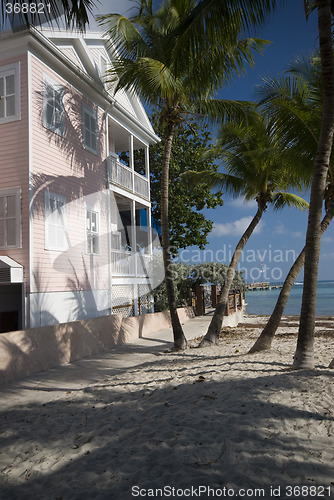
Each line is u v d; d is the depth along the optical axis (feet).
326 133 21.43
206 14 24.09
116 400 19.39
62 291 40.42
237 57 34.96
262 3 23.04
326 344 33.71
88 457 13.25
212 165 83.30
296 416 14.07
